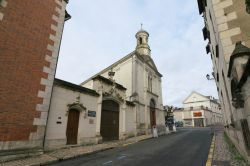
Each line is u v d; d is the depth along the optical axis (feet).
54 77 29.14
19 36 24.84
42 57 27.63
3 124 21.22
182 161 21.27
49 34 29.58
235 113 18.34
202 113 153.38
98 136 38.96
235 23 17.56
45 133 27.50
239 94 13.82
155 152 28.35
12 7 24.64
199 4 36.99
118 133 48.29
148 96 73.00
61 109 31.48
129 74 67.21
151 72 82.38
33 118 24.73
